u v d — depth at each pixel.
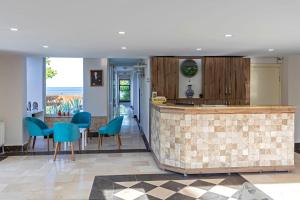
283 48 5.65
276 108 4.85
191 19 3.28
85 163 5.56
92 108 8.48
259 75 7.78
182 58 7.06
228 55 6.95
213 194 3.96
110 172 4.97
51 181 4.50
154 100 6.40
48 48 5.47
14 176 4.75
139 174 4.86
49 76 8.77
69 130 5.73
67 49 5.62
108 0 2.60
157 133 5.42
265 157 4.88
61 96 8.83
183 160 4.75
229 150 4.80
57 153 6.38
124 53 6.35
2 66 6.60
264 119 4.85
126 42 4.83
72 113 8.61
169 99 6.98
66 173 4.92
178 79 7.03
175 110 4.79
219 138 4.77
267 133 4.87
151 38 4.47
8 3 2.67
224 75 7.16
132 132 9.41
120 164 5.49
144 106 8.62
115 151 6.63
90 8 2.84
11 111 6.65
